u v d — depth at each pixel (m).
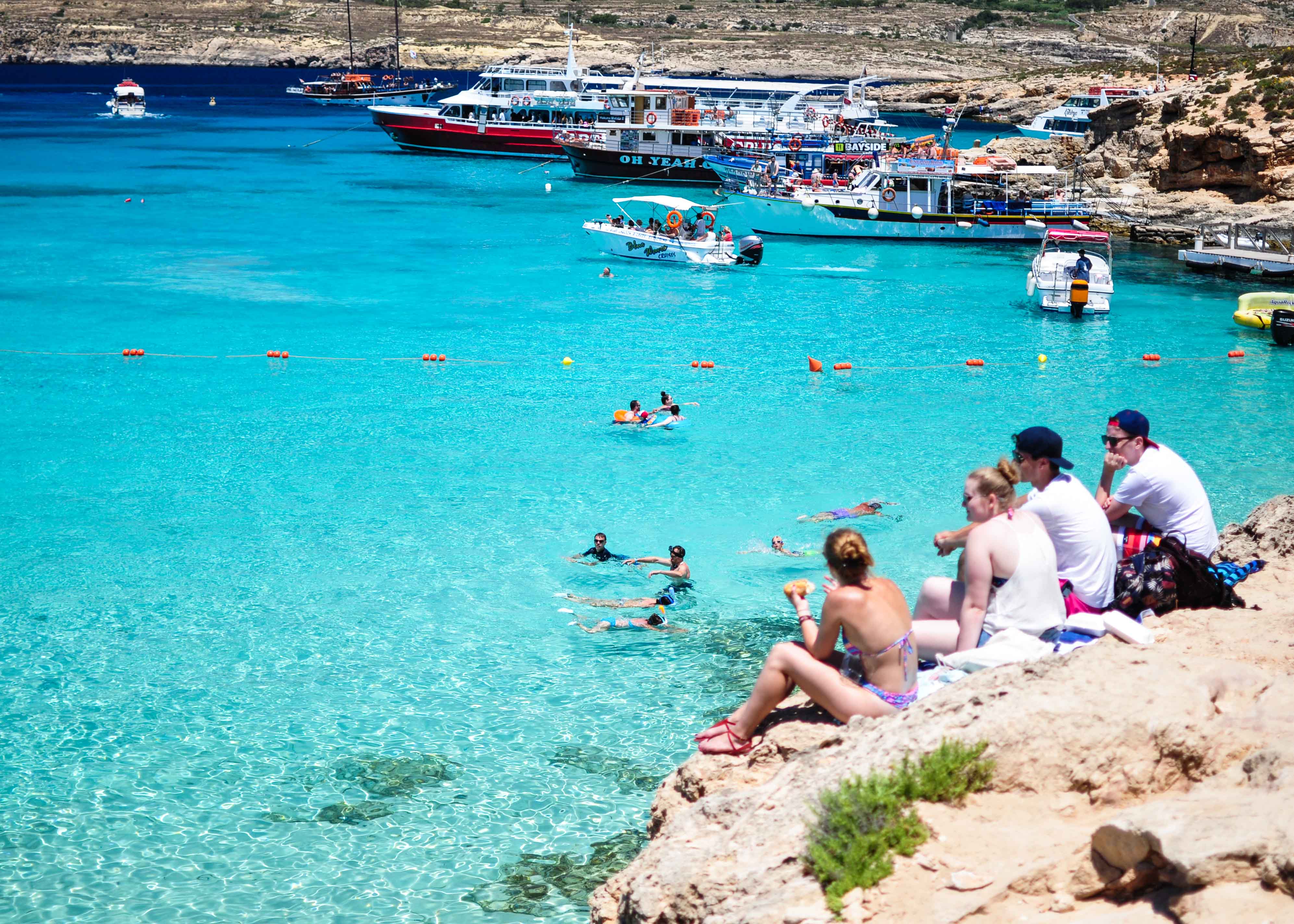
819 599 13.52
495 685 11.36
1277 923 4.04
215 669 11.56
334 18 188.62
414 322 29.08
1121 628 6.55
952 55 156.88
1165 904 4.35
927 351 26.95
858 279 36.75
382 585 13.77
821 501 16.86
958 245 44.31
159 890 8.14
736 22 177.50
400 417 21.11
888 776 5.41
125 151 71.38
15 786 9.38
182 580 13.77
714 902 5.36
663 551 14.97
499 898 8.09
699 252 38.12
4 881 8.20
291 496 16.78
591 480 17.77
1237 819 4.44
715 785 6.56
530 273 36.25
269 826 8.93
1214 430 20.47
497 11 186.12
